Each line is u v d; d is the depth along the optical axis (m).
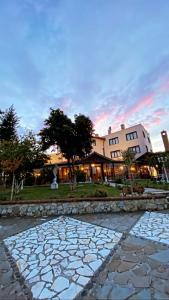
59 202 9.45
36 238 5.76
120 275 3.48
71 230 6.38
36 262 4.21
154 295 2.86
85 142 15.76
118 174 28.73
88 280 3.40
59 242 5.32
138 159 25.25
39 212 9.30
